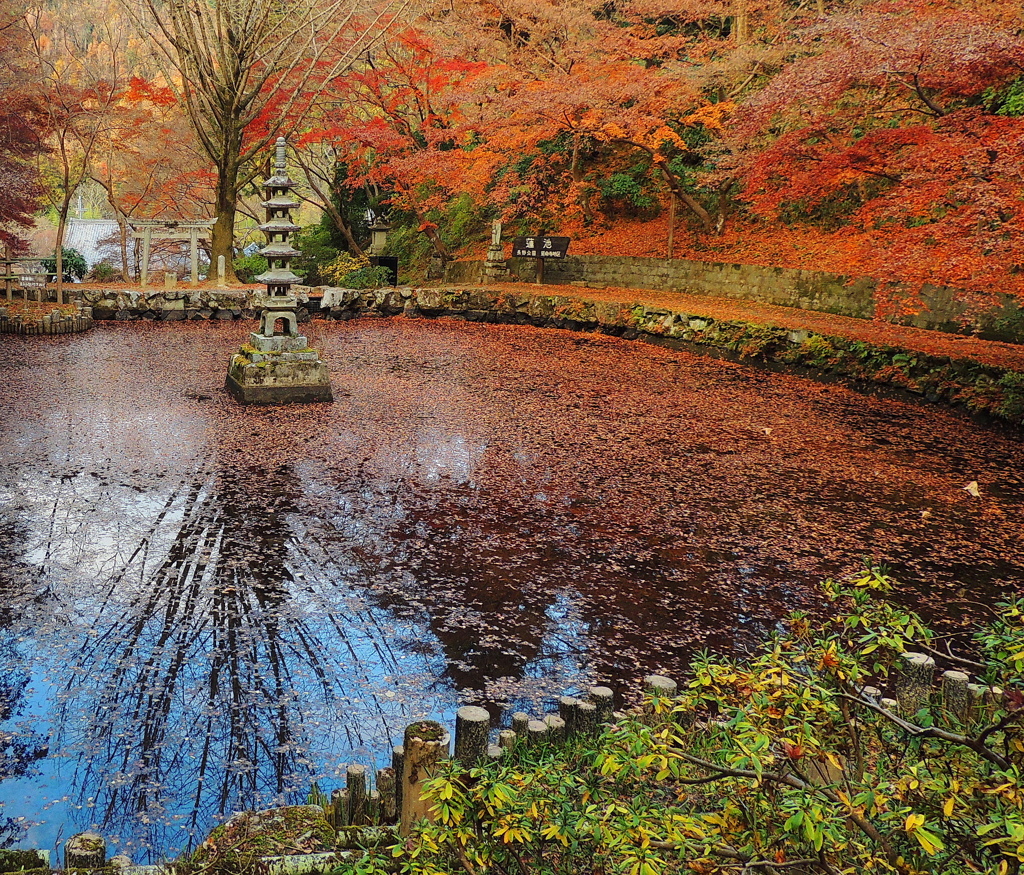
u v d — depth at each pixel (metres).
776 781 2.38
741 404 12.01
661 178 21.61
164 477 8.26
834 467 9.20
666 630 5.66
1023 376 10.88
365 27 21.23
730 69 17.66
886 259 11.11
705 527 7.44
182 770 4.18
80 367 13.08
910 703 4.18
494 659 5.27
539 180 22.50
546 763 2.90
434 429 10.30
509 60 21.33
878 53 11.05
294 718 4.62
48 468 8.39
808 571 6.59
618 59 19.88
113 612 5.67
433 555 6.75
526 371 13.91
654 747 2.33
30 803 3.92
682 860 2.34
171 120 22.69
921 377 12.23
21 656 5.11
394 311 19.52
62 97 18.80
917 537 7.30
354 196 26.05
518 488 8.31
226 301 18.53
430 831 2.37
